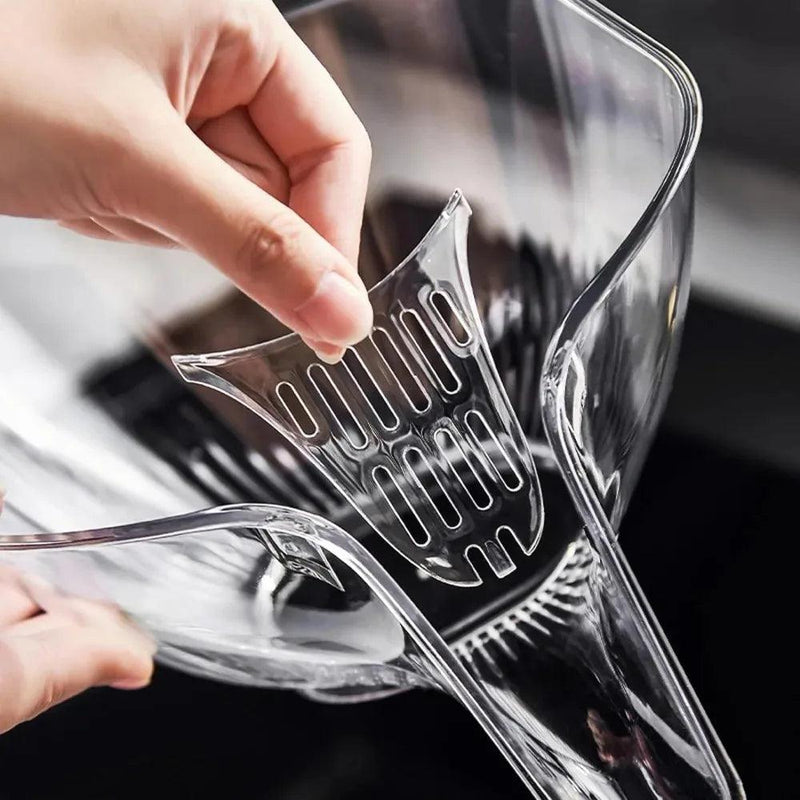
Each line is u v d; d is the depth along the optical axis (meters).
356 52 0.48
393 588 0.33
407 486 0.47
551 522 0.43
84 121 0.41
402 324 0.47
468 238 0.48
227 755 0.51
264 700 0.52
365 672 0.40
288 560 0.34
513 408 0.47
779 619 0.48
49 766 0.52
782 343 0.54
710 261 0.57
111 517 0.47
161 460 0.49
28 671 0.45
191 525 0.33
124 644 0.45
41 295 0.48
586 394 0.33
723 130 0.59
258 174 0.49
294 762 0.50
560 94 0.43
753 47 0.59
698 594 0.49
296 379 0.48
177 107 0.45
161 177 0.40
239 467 0.50
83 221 0.48
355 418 0.47
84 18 0.42
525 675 0.37
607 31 0.40
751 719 0.46
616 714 0.35
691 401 0.54
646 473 0.53
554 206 0.46
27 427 0.46
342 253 0.47
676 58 0.38
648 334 0.36
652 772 0.34
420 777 0.48
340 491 0.48
